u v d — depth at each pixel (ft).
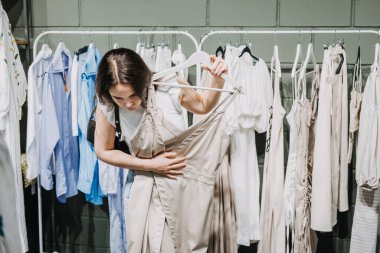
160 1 7.45
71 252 8.43
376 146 5.90
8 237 2.61
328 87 6.05
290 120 6.27
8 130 6.72
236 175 6.57
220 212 6.33
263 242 6.60
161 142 4.74
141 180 4.90
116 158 4.81
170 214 4.88
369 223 6.35
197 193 4.93
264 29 7.26
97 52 7.06
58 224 8.39
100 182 6.89
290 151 6.33
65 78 7.22
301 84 6.91
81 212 8.29
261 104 6.39
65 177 7.27
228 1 7.28
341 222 7.50
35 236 8.41
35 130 7.01
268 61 7.33
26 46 7.87
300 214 6.39
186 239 4.99
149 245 4.88
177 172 4.84
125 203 5.12
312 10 7.10
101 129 4.78
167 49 6.82
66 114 7.20
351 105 6.27
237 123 6.31
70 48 7.86
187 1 7.38
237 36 7.34
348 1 7.00
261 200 7.14
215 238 6.28
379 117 5.87
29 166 7.00
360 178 6.03
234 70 6.27
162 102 4.76
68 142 7.26
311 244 6.84
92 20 7.70
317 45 7.18
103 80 4.28
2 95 6.50
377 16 6.97
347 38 7.09
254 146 6.67
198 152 4.89
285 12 7.16
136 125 4.66
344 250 7.57
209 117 4.82
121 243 7.24
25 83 7.32
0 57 6.54
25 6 7.71
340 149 6.44
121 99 4.31
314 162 6.19
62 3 7.73
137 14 7.55
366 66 7.09
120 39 7.68
